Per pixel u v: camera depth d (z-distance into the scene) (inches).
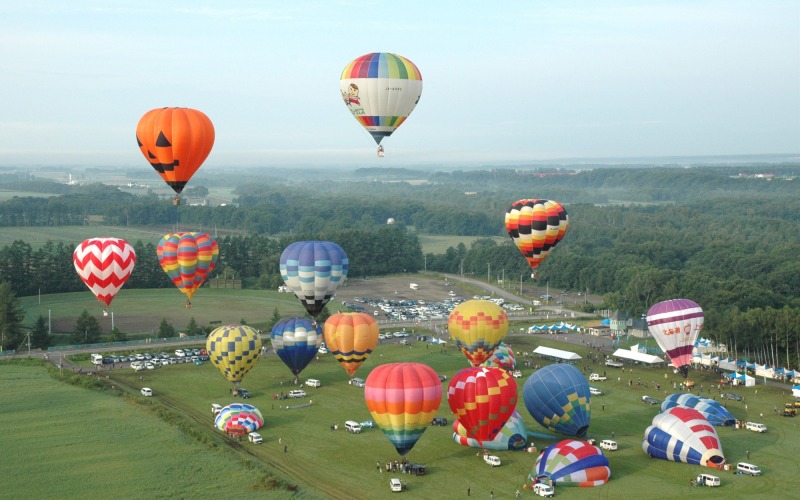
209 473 3494.1
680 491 3329.2
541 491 3275.1
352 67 4581.7
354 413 4416.8
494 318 4726.9
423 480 3440.0
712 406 4296.3
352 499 3228.3
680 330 4741.6
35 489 3321.9
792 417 4416.8
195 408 4515.3
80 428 4101.9
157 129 4205.2
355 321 4785.9
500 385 3654.0
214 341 4746.6
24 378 5152.6
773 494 3294.8
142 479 3420.3
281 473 3513.8
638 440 4005.9
